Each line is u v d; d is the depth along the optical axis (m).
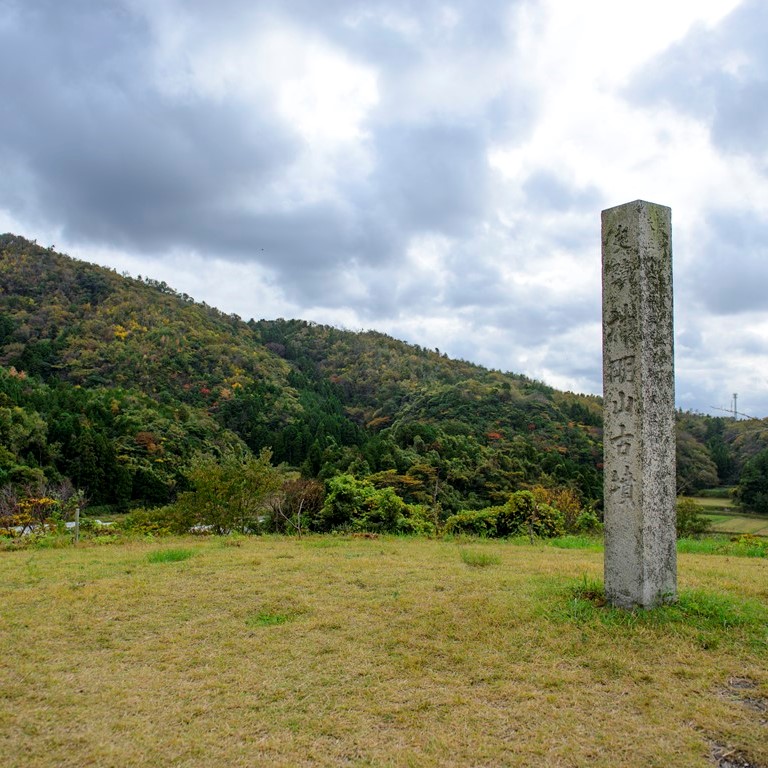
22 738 3.54
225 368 77.56
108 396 55.81
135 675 4.43
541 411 61.75
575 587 6.27
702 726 3.62
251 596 6.43
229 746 3.46
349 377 93.69
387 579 7.10
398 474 32.88
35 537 12.31
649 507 5.39
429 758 3.33
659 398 5.52
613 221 5.71
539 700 3.97
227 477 16.08
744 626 5.09
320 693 4.12
